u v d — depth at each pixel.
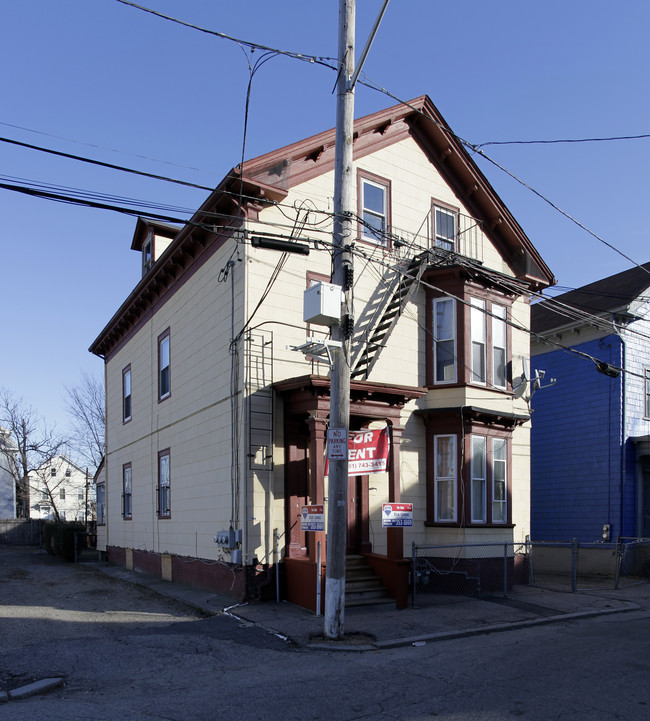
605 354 22.17
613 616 12.84
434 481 16.23
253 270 14.05
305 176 15.05
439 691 7.50
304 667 8.70
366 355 15.10
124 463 23.05
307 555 13.65
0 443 44.91
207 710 6.88
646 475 21.91
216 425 14.99
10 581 17.52
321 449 12.92
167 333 19.00
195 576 15.83
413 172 17.34
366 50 10.32
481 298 17.12
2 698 7.36
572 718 6.56
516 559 17.08
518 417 16.95
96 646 9.82
